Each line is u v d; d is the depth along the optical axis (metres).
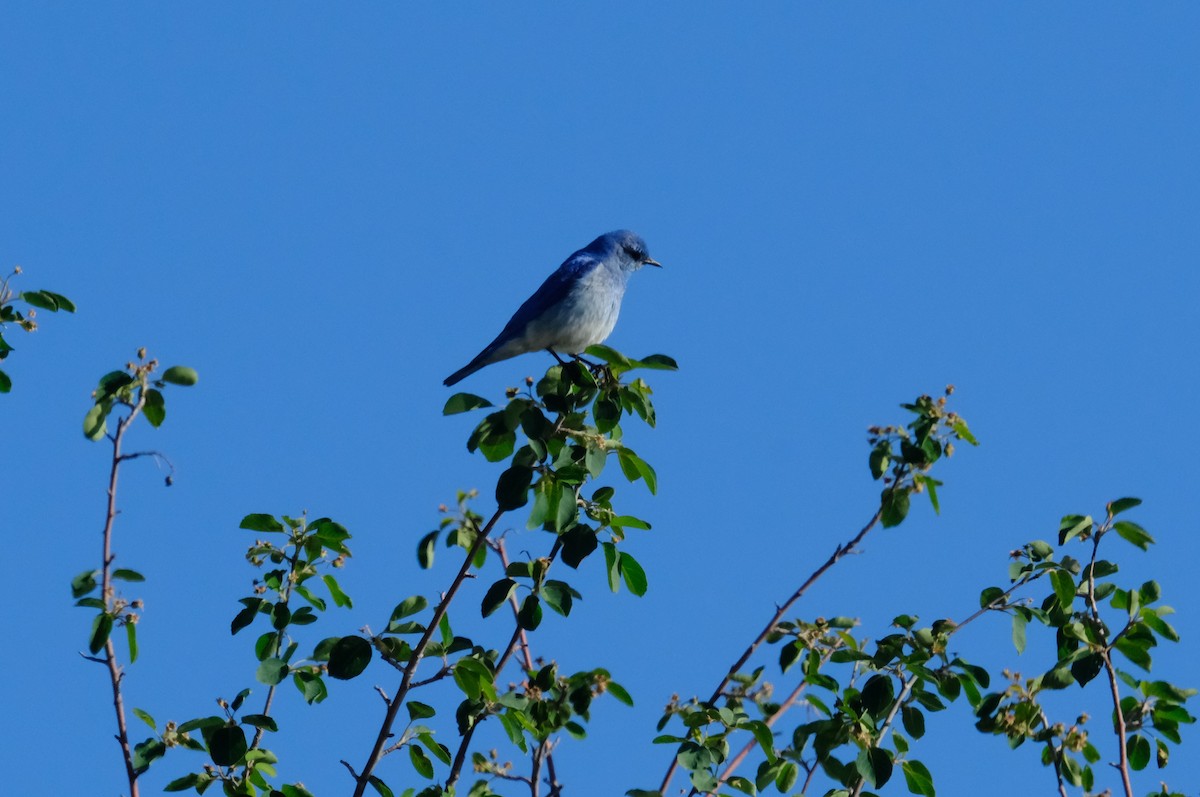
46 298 12.28
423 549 12.71
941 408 11.69
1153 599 11.73
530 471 11.15
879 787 10.93
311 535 11.98
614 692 11.16
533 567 11.21
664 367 11.81
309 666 11.68
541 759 11.22
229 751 10.89
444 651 11.14
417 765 11.40
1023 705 11.40
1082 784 11.45
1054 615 11.96
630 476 11.79
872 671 11.62
